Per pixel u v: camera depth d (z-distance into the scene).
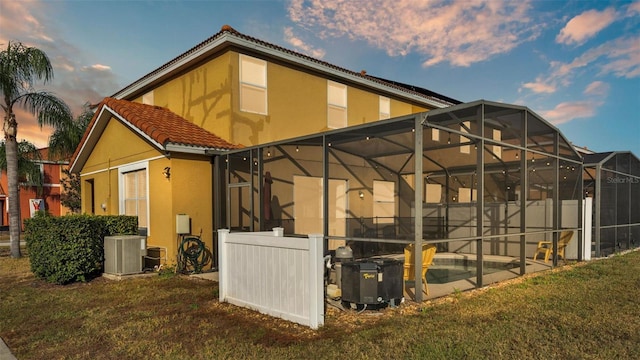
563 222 11.36
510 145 7.90
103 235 8.70
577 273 8.34
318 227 12.54
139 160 10.55
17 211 12.61
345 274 5.81
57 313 5.82
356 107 14.53
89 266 8.17
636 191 13.75
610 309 5.60
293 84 12.45
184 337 4.71
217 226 9.98
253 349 4.27
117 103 11.59
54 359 4.17
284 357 4.05
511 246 12.38
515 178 13.18
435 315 5.39
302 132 12.62
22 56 12.19
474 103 7.09
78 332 4.98
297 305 5.13
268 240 5.55
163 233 9.55
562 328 4.79
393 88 15.45
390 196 14.84
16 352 4.38
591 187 13.12
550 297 6.30
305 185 12.27
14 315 5.75
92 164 13.34
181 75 12.78
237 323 5.18
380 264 5.76
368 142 10.64
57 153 16.80
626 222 12.89
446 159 12.84
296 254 5.16
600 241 11.44
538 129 9.29
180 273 8.94
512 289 6.90
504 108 7.74
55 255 7.76
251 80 11.36
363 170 13.85
